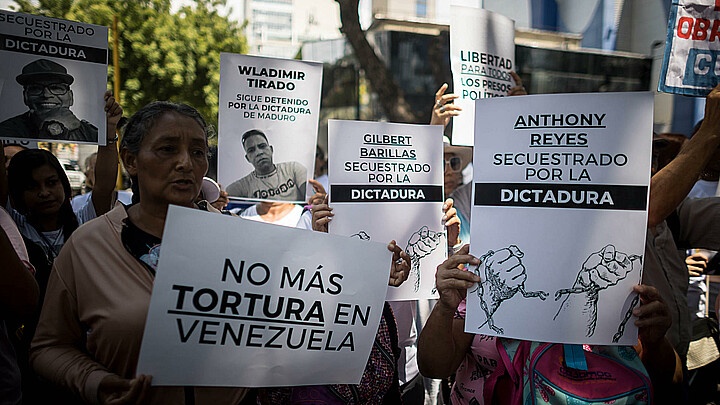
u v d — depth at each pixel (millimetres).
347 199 2801
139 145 1701
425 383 3590
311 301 1718
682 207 2967
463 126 3740
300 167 3584
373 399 1955
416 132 2895
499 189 1812
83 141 2865
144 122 1698
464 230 3701
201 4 18078
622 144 1733
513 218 1793
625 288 1731
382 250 1821
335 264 1750
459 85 3754
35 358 1662
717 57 2301
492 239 1805
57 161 3170
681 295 2760
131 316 1580
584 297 1736
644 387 1748
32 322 2662
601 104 1739
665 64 2264
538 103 1782
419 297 2857
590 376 1763
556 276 1746
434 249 2900
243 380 1637
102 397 1509
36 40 2766
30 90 2760
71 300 1673
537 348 1825
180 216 1549
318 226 2756
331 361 1757
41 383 2557
